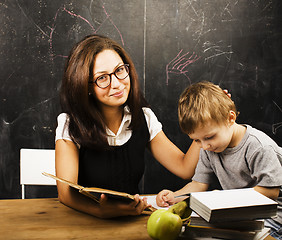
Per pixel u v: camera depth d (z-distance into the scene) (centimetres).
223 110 93
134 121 120
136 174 123
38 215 89
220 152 109
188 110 95
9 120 222
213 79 233
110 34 224
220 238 72
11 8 216
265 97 236
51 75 222
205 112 91
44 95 223
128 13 224
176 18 228
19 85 221
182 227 76
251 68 234
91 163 116
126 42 226
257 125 237
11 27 217
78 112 107
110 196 85
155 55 229
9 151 223
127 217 88
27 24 218
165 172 234
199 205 68
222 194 72
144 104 128
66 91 106
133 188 123
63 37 221
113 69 102
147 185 234
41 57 221
